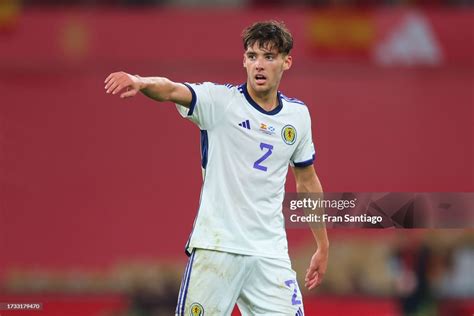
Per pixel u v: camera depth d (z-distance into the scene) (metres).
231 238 16.22
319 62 40.75
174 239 38.50
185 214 38.78
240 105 16.45
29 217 38.41
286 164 16.89
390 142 40.00
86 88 40.03
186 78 40.56
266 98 16.59
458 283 33.81
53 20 40.66
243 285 16.53
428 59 41.06
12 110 39.56
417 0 47.09
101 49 40.59
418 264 34.16
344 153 39.59
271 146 16.52
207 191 16.52
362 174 39.44
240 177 16.33
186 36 40.78
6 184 38.50
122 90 15.19
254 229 16.38
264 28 16.23
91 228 38.47
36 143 39.22
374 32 41.19
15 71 40.19
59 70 40.25
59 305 35.69
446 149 39.97
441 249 34.03
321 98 40.22
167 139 39.25
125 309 36.16
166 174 38.97
